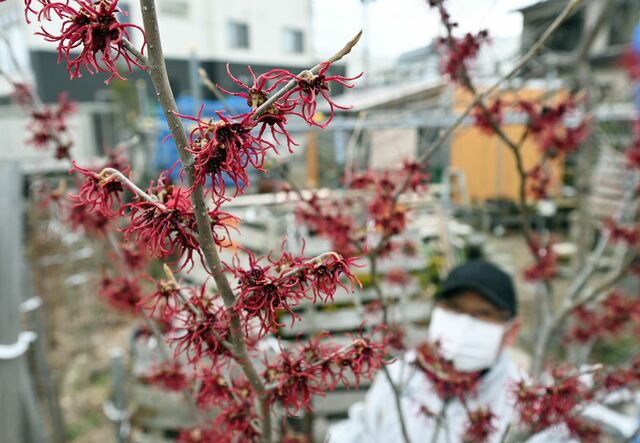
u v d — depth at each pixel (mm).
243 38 9141
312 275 672
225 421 955
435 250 3932
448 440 1423
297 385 801
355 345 804
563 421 1240
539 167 1893
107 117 9523
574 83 3779
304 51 9734
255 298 673
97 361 5387
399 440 2020
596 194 5531
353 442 2211
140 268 1595
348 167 2066
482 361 1866
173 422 3027
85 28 557
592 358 4520
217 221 667
